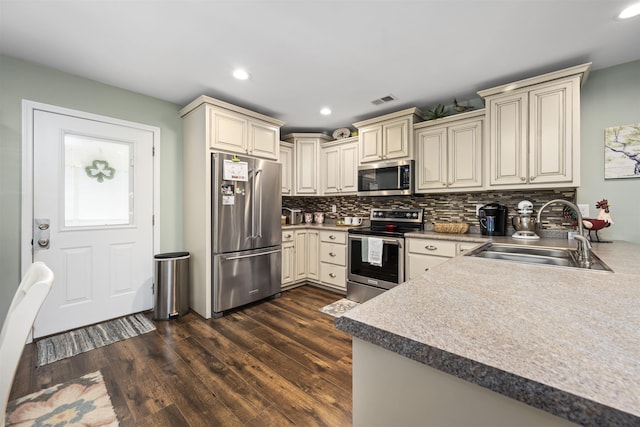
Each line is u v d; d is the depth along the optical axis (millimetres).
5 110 2051
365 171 3371
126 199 2660
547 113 2160
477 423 487
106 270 2545
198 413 1433
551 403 388
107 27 1726
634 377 408
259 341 2197
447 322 620
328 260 3510
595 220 2047
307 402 1521
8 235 2078
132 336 2260
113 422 1364
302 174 3963
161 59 2096
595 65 2146
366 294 3096
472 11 1584
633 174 2066
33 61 2127
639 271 1132
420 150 3018
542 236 2432
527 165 2246
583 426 365
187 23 1691
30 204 2152
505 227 2576
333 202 4293
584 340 531
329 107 3109
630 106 2084
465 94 2752
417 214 3258
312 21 1676
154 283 2625
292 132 4199
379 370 614
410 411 568
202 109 2682
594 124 2213
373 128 3301
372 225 3656
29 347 2068
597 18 1628
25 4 1521
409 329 583
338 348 2098
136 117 2697
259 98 2840
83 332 2318
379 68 2234
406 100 2908
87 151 2430
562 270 1147
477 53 2012
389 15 1622
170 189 2947
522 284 935
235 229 2803
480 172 2605
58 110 2262
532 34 1788
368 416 631
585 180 2252
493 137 2410
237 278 2816
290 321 2592
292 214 4023
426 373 548
